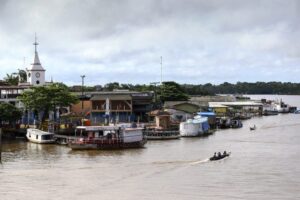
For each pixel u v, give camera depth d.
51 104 130.38
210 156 96.69
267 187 70.44
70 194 66.75
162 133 126.62
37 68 164.12
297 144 117.12
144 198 64.75
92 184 72.12
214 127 159.38
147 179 75.12
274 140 125.75
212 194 66.62
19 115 130.62
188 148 109.00
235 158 94.06
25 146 111.44
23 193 67.38
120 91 180.75
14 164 88.19
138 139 109.44
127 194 66.62
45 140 114.94
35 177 76.75
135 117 155.25
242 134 141.75
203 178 75.75
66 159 93.62
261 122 189.88
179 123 145.25
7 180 74.69
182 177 76.44
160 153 101.00
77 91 189.25
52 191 68.38
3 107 128.25
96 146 105.31
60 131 122.00
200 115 156.88
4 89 147.00
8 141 120.31
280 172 80.44
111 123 136.12
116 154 99.75
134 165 86.44
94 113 149.00
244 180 74.56
